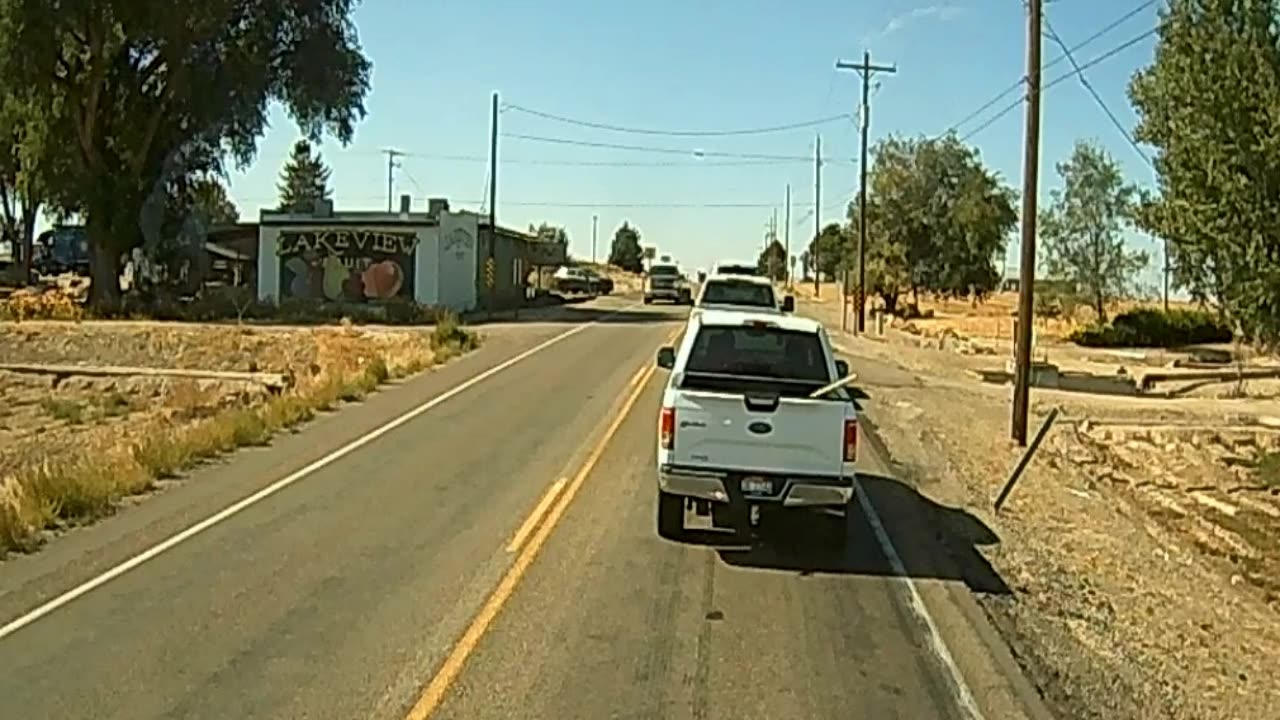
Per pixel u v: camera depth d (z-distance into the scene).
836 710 8.22
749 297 32.62
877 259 78.25
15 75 51.44
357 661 8.96
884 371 37.34
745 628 10.05
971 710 8.34
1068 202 66.06
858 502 16.06
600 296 88.94
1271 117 19.81
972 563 13.15
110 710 7.93
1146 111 24.02
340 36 58.72
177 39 53.03
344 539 12.98
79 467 16.58
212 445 18.80
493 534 13.24
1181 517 19.95
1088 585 13.20
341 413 23.50
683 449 12.51
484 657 9.09
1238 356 46.41
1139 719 8.59
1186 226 21.62
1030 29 23.22
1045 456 22.94
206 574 11.50
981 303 93.12
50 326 46.34
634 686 8.55
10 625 9.84
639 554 12.45
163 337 44.03
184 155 57.88
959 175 82.38
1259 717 9.42
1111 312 73.12
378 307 57.22
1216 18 20.41
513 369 31.88
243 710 7.95
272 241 62.34
